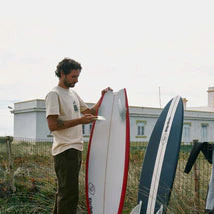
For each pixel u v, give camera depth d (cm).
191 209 383
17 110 2806
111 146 359
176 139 378
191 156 329
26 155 684
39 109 2592
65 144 315
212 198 302
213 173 304
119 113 361
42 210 425
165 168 371
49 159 652
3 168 604
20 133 2794
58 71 322
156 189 368
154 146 400
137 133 3075
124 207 425
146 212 365
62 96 319
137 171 495
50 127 310
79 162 326
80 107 361
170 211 354
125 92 360
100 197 356
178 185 432
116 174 347
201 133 3619
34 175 566
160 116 416
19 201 458
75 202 322
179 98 410
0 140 692
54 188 488
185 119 3484
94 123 378
